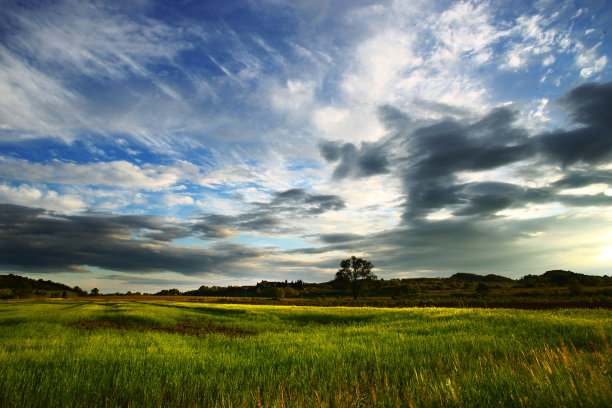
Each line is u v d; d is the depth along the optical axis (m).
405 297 69.75
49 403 4.58
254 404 4.46
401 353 7.87
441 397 3.96
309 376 6.06
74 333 14.78
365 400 4.48
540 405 3.50
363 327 16.25
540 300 40.69
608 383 3.70
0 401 4.56
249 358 7.69
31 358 7.43
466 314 19.28
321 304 56.16
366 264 89.50
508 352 7.57
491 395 4.07
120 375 5.96
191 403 4.76
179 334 15.10
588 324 11.98
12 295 113.00
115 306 42.41
